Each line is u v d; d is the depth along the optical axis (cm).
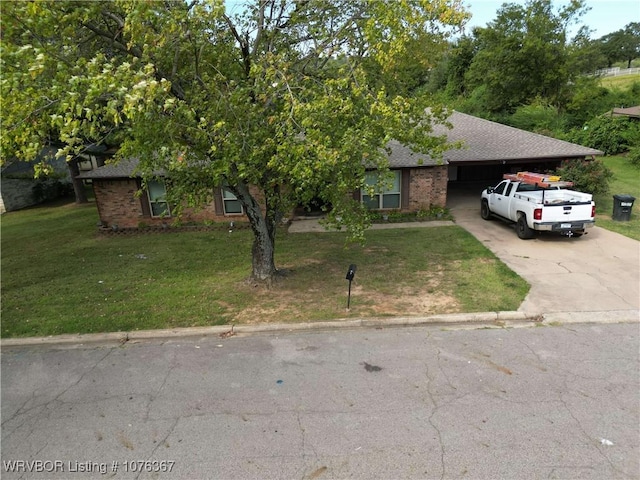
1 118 548
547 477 438
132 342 790
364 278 1055
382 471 455
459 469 453
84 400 612
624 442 483
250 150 748
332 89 759
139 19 595
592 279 995
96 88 513
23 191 2512
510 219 1440
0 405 611
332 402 577
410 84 1028
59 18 590
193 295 992
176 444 512
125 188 1667
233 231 1612
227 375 657
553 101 3534
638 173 2308
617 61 7625
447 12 692
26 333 835
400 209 1711
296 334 788
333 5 881
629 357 664
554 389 587
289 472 460
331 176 814
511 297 907
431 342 734
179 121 670
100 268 1255
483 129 1975
